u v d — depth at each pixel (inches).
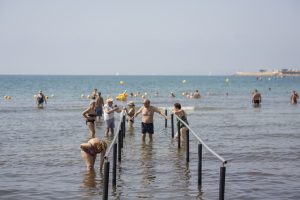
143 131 792.3
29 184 485.4
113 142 472.1
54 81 6318.9
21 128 1027.9
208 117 1342.3
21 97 2470.5
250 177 524.1
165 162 607.5
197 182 494.9
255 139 853.8
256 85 5157.5
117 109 887.1
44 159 629.6
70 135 904.3
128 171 549.0
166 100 2305.6
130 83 5629.9
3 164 594.2
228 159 637.9
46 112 1496.1
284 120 1250.0
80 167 573.9
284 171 558.3
